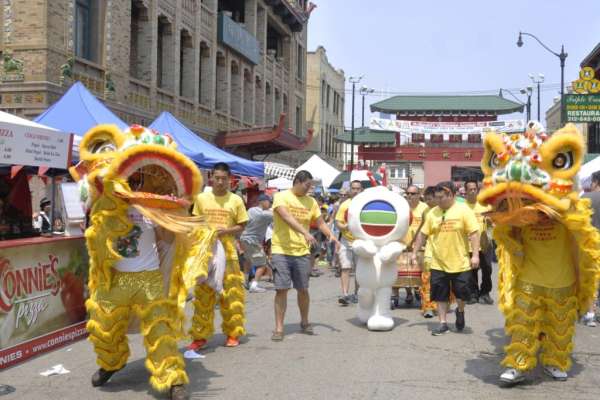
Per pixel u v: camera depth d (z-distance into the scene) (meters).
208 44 27.77
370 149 57.69
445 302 8.46
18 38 15.87
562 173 5.72
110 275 5.54
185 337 5.66
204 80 27.97
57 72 16.38
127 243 5.52
